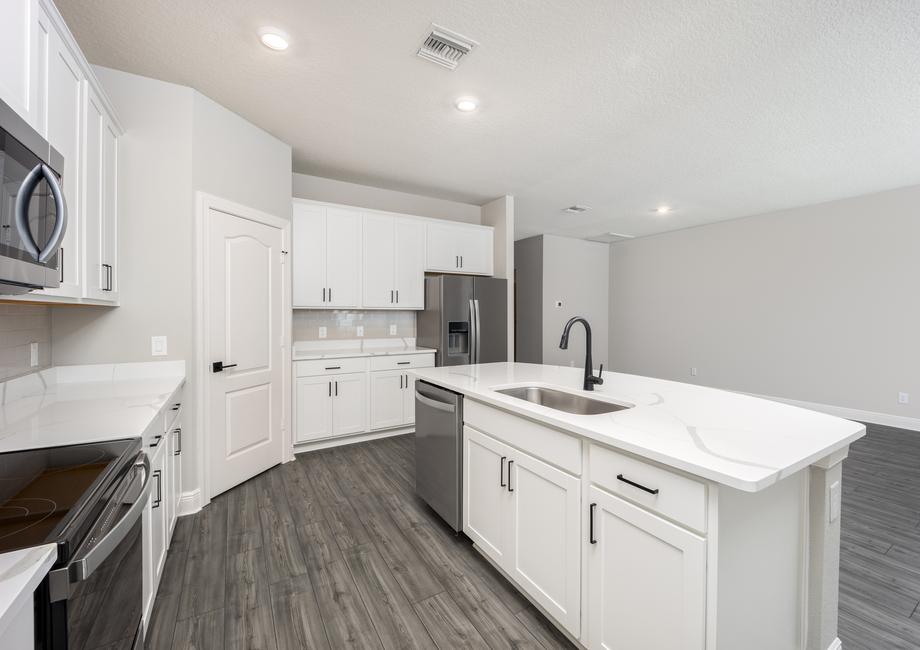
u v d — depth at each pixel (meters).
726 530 1.00
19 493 0.91
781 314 5.15
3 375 1.67
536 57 2.14
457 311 4.13
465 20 1.87
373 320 4.32
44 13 1.30
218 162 2.59
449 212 4.80
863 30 1.90
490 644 1.46
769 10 1.79
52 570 0.71
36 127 1.26
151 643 1.44
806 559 1.30
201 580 1.78
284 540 2.12
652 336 6.72
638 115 2.74
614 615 1.24
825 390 4.77
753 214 5.35
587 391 1.93
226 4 1.78
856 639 1.50
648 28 1.92
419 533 2.20
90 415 1.50
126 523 0.93
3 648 0.60
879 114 2.68
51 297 1.46
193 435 2.41
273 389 3.09
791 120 2.78
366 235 3.91
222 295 2.61
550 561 1.49
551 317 6.81
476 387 2.01
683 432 1.25
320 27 1.92
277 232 3.11
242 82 2.37
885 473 3.02
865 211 4.46
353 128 2.96
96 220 1.83
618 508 1.22
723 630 1.01
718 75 2.28
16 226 0.98
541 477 1.53
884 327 4.34
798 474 1.27
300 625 1.54
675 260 6.37
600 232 6.54
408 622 1.56
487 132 3.02
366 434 3.81
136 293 2.27
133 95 2.26
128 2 1.76
